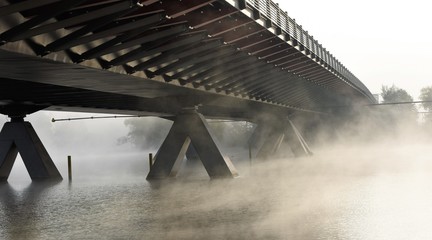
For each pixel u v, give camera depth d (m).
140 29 18.55
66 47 17.64
